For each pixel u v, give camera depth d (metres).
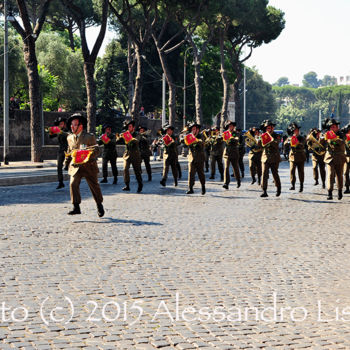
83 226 15.49
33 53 44.81
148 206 19.89
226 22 71.06
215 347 6.92
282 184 29.66
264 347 6.98
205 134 31.33
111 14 70.94
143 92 88.31
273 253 12.58
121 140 24.58
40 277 10.02
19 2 43.25
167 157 26.53
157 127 83.50
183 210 19.09
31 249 12.35
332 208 20.31
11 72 62.19
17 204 19.89
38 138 45.59
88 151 16.47
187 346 6.93
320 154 27.44
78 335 7.23
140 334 7.32
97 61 87.44
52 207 19.17
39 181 29.64
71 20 74.12
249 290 9.55
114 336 7.22
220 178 32.62
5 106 43.94
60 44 83.31
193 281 10.02
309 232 15.38
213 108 95.25
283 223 16.83
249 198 22.88
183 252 12.45
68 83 83.25
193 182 23.92
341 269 11.21
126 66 86.62
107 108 74.31
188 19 62.72
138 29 71.19
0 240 13.26
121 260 11.52
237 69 83.06
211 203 21.09
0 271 10.35
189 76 90.75
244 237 14.44
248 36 79.38
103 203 20.45
